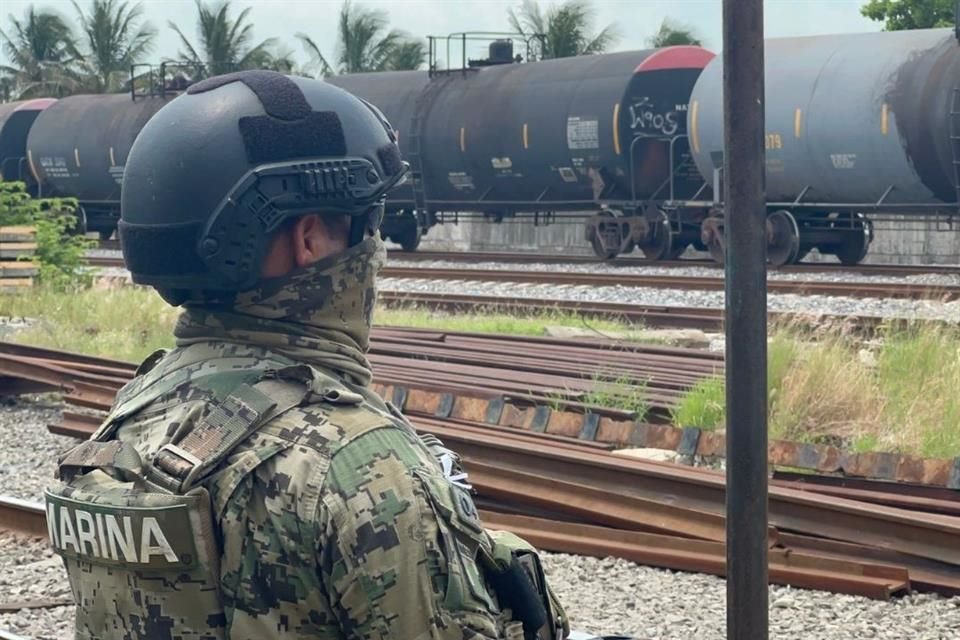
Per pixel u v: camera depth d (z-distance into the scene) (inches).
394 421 82.3
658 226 1189.7
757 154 145.1
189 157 83.6
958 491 303.3
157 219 84.4
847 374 418.3
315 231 86.4
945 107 930.7
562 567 283.0
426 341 586.2
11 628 245.3
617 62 1170.0
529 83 1226.6
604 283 906.7
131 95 1574.8
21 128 1706.4
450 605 78.0
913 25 1717.5
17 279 838.5
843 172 1013.8
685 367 496.4
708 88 1087.6
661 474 306.7
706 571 275.6
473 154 1266.0
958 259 1247.5
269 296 85.6
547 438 379.6
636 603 255.9
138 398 87.0
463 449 352.8
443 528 77.9
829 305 735.1
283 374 82.6
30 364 510.3
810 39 1058.7
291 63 2420.0
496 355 538.9
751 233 145.8
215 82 87.4
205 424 80.7
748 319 146.7
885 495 303.4
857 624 239.8
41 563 292.2
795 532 284.4
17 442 436.1
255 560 77.6
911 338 509.4
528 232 1585.9
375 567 75.8
